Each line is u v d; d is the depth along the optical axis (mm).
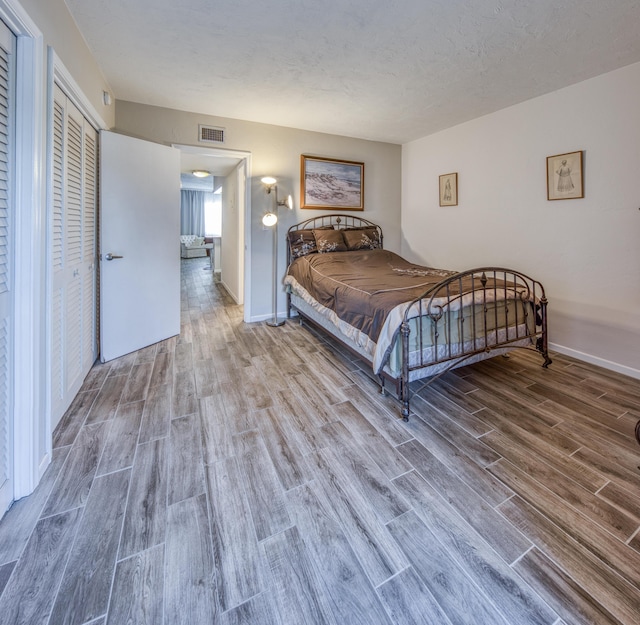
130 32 2170
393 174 4762
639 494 1481
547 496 1469
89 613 1003
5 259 1312
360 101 3225
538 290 3242
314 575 1130
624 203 2611
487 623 989
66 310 2092
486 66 2561
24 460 1411
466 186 3877
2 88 1263
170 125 3418
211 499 1440
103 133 2697
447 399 2311
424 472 1611
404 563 1170
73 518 1325
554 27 2084
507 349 2564
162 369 2762
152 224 3191
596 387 2484
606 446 1810
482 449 1782
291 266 4062
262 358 3031
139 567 1143
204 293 5961
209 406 2201
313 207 4262
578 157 2840
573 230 2936
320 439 1863
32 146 1382
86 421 2000
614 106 2611
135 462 1659
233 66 2586
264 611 1021
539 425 2004
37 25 1461
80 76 2156
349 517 1357
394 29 2123
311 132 4145
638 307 2604
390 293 2400
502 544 1241
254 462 1675
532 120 3170
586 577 1122
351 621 998
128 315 3033
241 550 1212
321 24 2078
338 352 3193
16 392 1388
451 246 4125
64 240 2035
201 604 1036
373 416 2098
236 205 5176
